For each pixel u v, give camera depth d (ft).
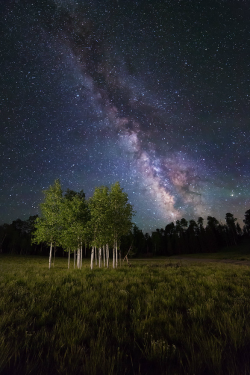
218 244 279.90
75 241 68.69
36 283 28.32
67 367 8.17
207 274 39.99
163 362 8.88
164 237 322.34
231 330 11.34
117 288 24.17
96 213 66.59
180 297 20.10
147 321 13.21
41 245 237.86
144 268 54.03
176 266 65.67
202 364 8.54
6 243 244.83
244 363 8.65
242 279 32.19
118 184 80.64
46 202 73.10
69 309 15.85
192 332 11.33
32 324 13.56
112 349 10.16
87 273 41.09
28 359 8.61
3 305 16.42
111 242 78.07
